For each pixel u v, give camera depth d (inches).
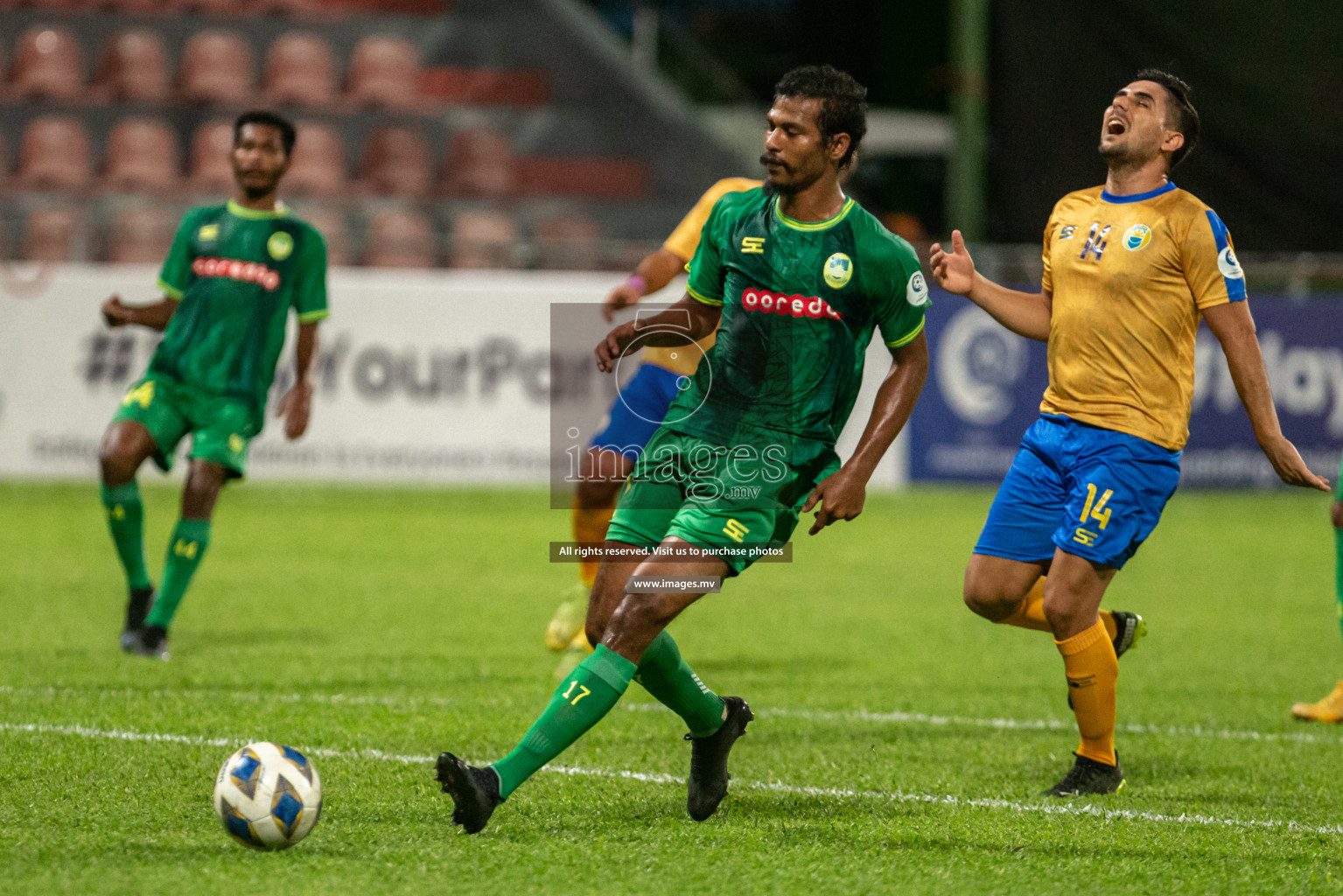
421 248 2258.9
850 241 588.4
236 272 1018.7
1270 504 2214.6
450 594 1321.4
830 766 732.7
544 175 2824.8
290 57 2810.0
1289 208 2923.2
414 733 768.9
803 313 591.2
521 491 2162.9
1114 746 759.1
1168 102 692.1
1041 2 2864.2
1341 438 2240.4
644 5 3636.8
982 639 1169.4
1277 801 679.1
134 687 876.6
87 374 2003.0
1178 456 696.4
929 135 3061.0
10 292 1987.0
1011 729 838.5
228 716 797.9
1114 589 1465.3
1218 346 2258.9
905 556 1678.2
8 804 606.2
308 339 1059.9
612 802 640.4
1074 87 2881.4
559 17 3026.6
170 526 1736.0
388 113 2824.8
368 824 590.2
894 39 3481.8
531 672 968.3
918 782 701.3
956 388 2210.9
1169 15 2893.7
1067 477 700.7
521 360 2065.7
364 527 1786.4
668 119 2942.9
